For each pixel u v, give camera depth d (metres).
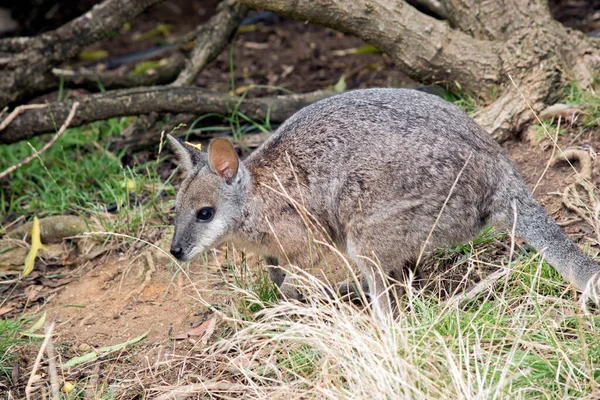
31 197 12.98
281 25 19.31
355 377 7.25
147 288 10.60
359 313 7.93
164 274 10.79
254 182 9.28
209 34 14.14
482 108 12.12
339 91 14.02
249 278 9.96
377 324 7.61
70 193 12.60
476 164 8.64
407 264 8.91
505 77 12.06
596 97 11.48
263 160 9.41
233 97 13.55
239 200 9.30
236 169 9.20
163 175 12.94
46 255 11.72
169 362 9.05
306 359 8.20
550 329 7.75
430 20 12.32
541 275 8.79
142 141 13.67
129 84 14.62
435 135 8.66
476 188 8.64
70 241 11.94
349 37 18.23
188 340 9.43
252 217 9.32
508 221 8.77
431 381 7.11
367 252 8.85
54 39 13.46
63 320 10.25
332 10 12.03
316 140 9.13
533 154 11.23
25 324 10.17
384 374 7.10
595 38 12.96
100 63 18.23
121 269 11.03
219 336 9.30
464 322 8.16
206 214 9.28
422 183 8.57
